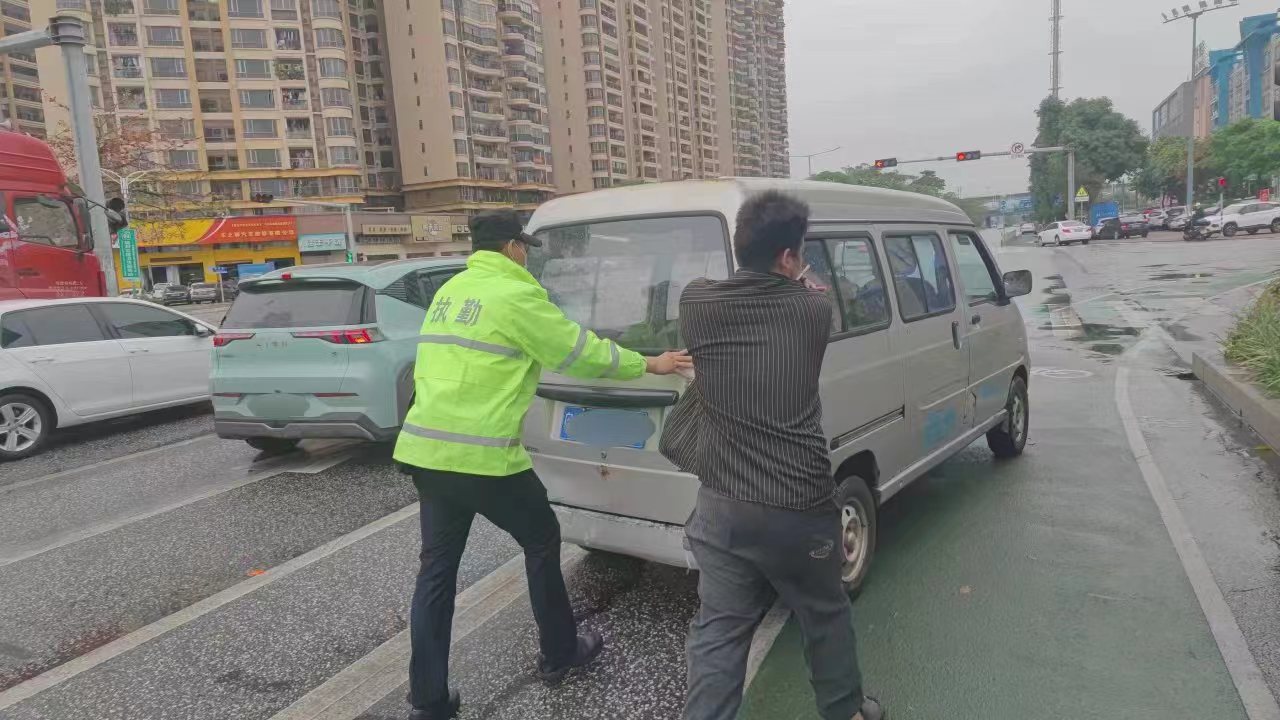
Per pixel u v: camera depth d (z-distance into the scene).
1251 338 8.00
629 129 108.81
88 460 7.86
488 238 2.96
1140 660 3.20
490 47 84.69
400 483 6.32
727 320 2.31
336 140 76.38
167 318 9.58
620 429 3.47
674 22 121.25
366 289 6.68
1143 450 6.07
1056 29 75.12
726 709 2.34
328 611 4.07
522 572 4.41
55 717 3.21
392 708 3.18
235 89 73.44
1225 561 4.04
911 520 4.85
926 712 2.94
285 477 6.68
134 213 29.61
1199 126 133.00
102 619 4.12
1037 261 29.03
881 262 4.18
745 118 150.75
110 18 69.44
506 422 2.84
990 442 5.98
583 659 3.29
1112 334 12.12
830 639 2.46
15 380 8.03
